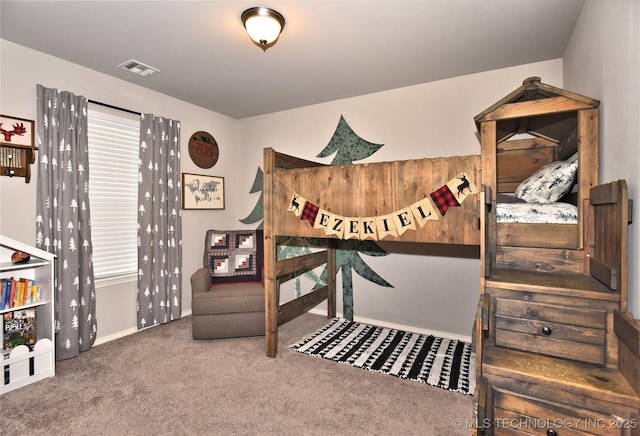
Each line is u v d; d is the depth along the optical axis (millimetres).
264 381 2266
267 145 4129
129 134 3160
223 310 2924
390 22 2088
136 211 3250
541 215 1716
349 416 1892
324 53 2516
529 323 1467
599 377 1251
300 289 3941
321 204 2396
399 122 3250
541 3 1897
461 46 2410
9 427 1776
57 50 2475
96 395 2082
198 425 1807
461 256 3008
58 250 2535
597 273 1500
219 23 2105
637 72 1234
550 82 2629
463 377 2324
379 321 3418
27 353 2189
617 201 1278
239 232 3645
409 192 2088
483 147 1824
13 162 2367
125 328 3088
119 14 2002
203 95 3457
